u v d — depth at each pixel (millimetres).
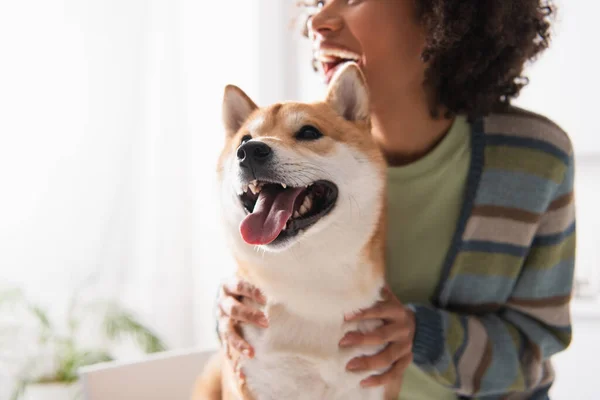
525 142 1382
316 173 1125
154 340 2502
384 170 1226
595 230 2203
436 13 1323
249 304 1229
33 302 2443
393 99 1412
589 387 2189
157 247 2705
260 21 2641
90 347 2537
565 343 1479
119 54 2543
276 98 2680
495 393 1418
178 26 2672
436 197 1396
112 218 2568
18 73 2361
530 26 1429
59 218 2463
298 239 1106
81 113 2484
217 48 2674
